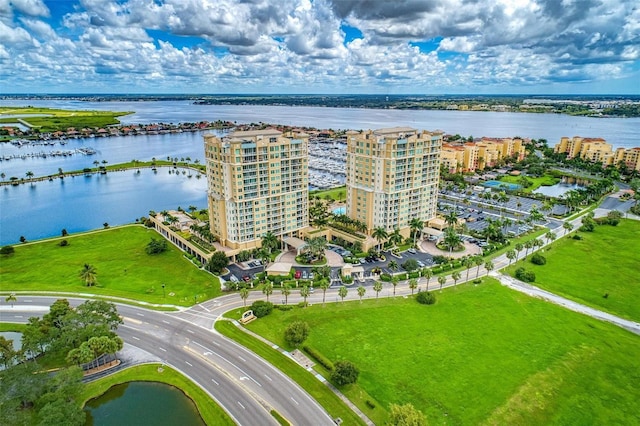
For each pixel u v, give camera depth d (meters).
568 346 124.06
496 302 149.38
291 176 197.62
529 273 167.25
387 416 97.06
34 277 167.38
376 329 131.75
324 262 183.25
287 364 116.00
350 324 134.38
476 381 108.50
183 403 103.25
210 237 193.62
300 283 161.25
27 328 116.56
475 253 195.12
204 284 162.50
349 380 103.62
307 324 131.88
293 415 98.12
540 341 126.19
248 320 136.12
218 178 185.88
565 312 143.50
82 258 187.50
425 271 159.00
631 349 123.50
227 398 103.56
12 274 170.12
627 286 163.50
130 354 120.44
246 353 121.06
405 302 148.75
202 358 118.88
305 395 104.44
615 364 116.62
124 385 109.00
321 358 116.62
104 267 177.62
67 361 106.75
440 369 113.00
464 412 98.19
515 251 193.75
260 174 185.00
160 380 110.19
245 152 177.75
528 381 108.88
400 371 112.19
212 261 170.38
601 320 139.38
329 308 144.12
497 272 175.38
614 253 195.75
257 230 190.88
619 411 100.25
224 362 117.19
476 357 118.19
